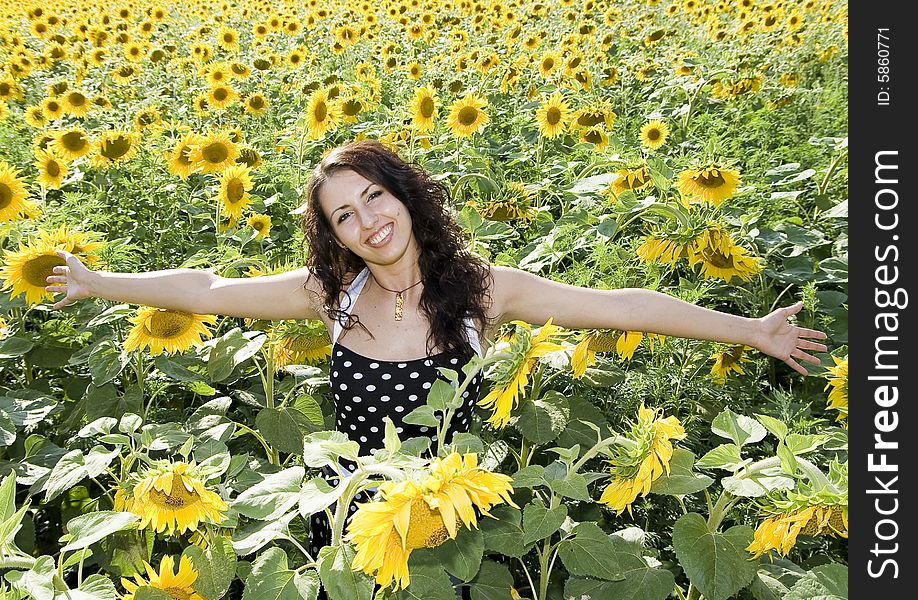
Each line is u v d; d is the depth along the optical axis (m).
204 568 2.06
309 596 1.80
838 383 2.72
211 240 4.98
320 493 1.74
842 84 8.30
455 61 9.10
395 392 2.48
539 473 2.03
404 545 1.48
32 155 6.07
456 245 2.49
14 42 11.24
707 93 7.96
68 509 2.97
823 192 4.93
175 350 2.99
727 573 2.03
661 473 2.06
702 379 3.38
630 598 2.08
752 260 3.37
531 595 2.87
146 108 7.13
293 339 3.01
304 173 5.51
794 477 1.99
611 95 8.03
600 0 12.81
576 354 2.96
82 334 3.53
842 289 4.29
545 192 5.00
